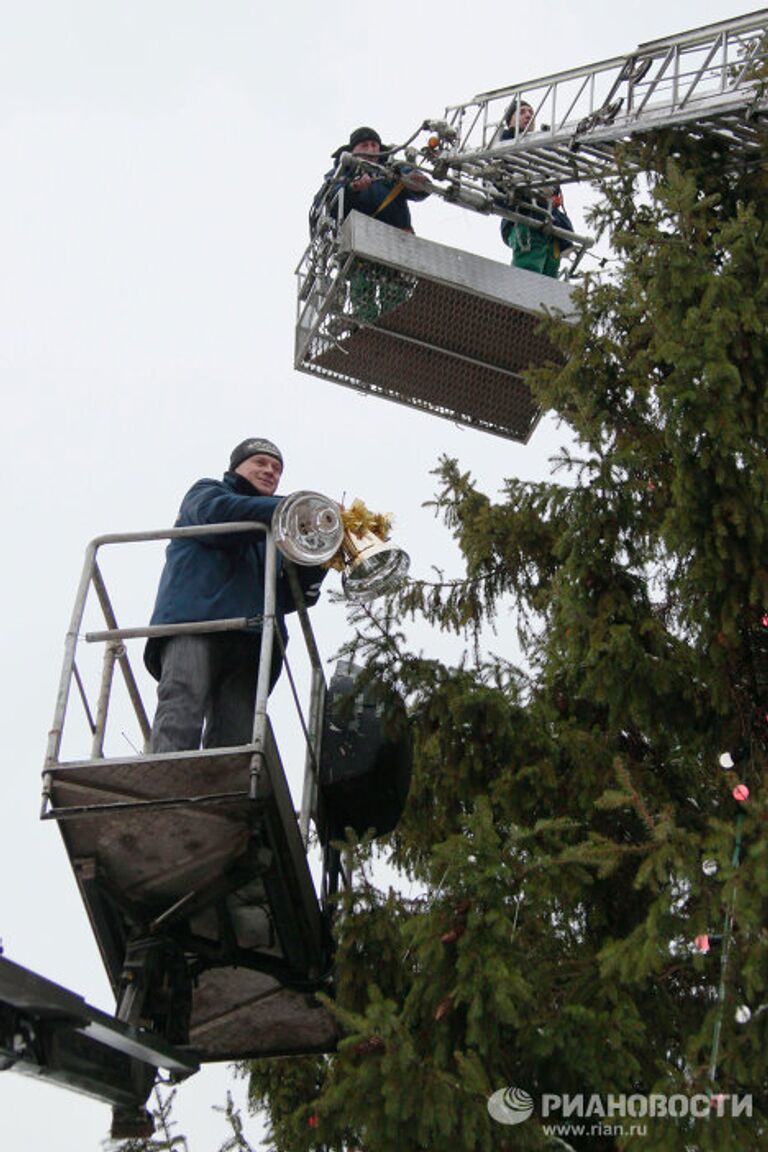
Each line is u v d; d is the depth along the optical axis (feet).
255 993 47.26
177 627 43.57
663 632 44.37
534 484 49.19
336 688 48.60
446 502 50.98
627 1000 37.68
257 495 47.29
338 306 59.06
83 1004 37.91
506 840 41.06
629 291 46.75
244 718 45.24
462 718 45.29
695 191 48.73
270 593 43.04
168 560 45.68
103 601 46.09
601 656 43.39
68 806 41.45
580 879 39.96
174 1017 44.57
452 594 50.39
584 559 45.16
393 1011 36.09
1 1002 36.94
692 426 42.98
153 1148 45.55
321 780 47.42
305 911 44.19
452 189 62.90
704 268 45.03
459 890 38.01
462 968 36.99
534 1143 35.58
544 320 48.47
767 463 42.70
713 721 44.16
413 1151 35.68
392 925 43.16
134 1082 42.52
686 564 44.45
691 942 37.58
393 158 62.59
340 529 43.39
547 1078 37.45
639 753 45.91
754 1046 35.40
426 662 46.75
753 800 38.37
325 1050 48.67
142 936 44.57
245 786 40.93
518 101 60.80
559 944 41.68
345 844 43.91
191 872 43.37
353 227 57.11
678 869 36.17
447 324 59.00
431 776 46.96
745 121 52.95
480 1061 36.68
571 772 44.57
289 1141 46.11
